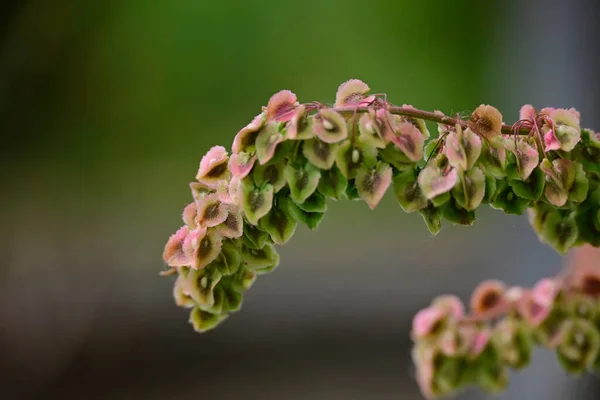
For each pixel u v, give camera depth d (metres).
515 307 0.42
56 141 1.13
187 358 0.92
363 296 1.02
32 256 1.01
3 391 0.86
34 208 1.09
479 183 0.36
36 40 1.05
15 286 0.95
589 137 0.37
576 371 0.42
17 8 1.00
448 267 1.08
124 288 0.99
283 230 0.36
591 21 0.63
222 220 0.36
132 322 0.94
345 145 0.35
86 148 1.16
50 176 1.12
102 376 0.90
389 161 0.36
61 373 0.89
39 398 0.87
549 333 0.42
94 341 0.92
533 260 0.72
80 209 1.12
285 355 0.93
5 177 1.09
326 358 0.93
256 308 0.99
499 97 1.07
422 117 0.36
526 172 0.36
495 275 0.94
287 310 0.99
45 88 1.11
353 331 0.96
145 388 0.88
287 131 0.35
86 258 1.05
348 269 1.09
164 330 0.94
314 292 1.03
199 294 0.36
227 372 0.91
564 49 0.66
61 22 1.08
